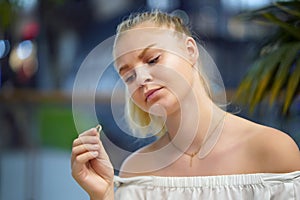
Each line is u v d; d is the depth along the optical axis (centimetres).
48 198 303
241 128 127
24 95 318
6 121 323
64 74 343
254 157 123
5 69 358
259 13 198
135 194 126
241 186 119
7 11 341
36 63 356
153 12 127
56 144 305
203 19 327
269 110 209
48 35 361
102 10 342
